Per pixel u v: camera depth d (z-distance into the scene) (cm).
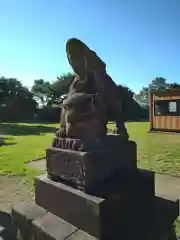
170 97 1361
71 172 227
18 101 3369
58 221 227
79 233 207
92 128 234
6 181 520
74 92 254
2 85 3281
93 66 241
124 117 263
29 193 445
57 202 236
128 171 251
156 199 271
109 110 257
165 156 738
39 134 1548
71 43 238
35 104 3509
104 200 200
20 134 1554
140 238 219
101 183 223
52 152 249
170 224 252
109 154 230
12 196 432
